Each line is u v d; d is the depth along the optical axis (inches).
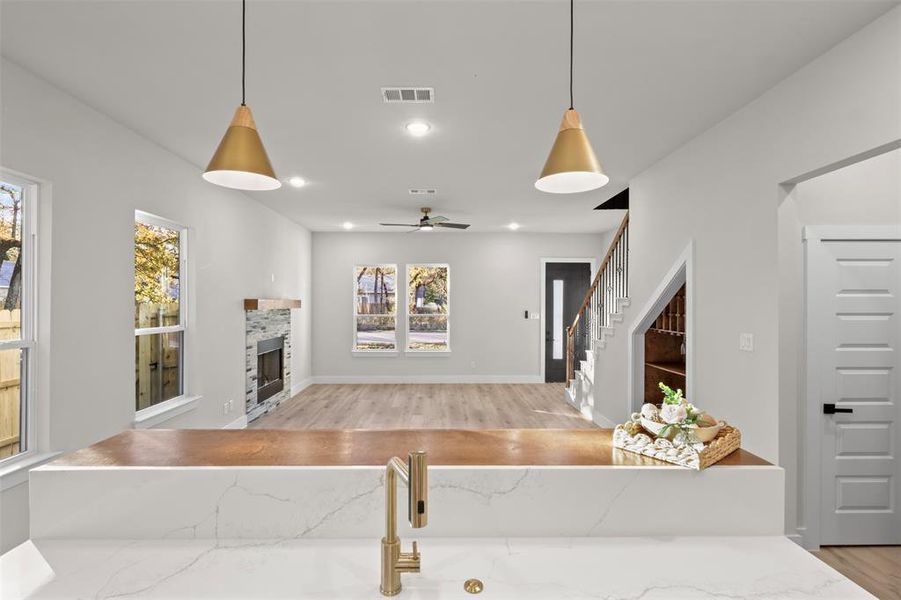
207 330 181.2
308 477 54.3
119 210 129.9
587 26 85.4
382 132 138.6
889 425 114.0
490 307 339.0
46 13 81.0
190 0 77.7
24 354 103.7
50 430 105.8
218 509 53.9
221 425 193.6
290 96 114.3
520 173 182.1
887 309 113.8
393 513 44.9
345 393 300.2
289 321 280.4
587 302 263.7
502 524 55.0
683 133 138.1
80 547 51.9
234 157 60.4
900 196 114.3
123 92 111.3
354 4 79.0
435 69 101.3
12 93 97.2
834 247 113.4
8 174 99.3
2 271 99.0
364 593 44.7
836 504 114.0
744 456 60.5
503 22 84.3
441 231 331.3
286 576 47.2
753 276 116.3
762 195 113.0
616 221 289.7
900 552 111.0
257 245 232.5
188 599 43.5
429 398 286.4
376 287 338.0
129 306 134.0
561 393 303.1
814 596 44.4
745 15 81.9
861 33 85.9
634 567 49.1
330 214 267.4
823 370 113.3
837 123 91.1
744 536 55.8
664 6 79.4
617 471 55.4
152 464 55.7
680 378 190.7
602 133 138.5
